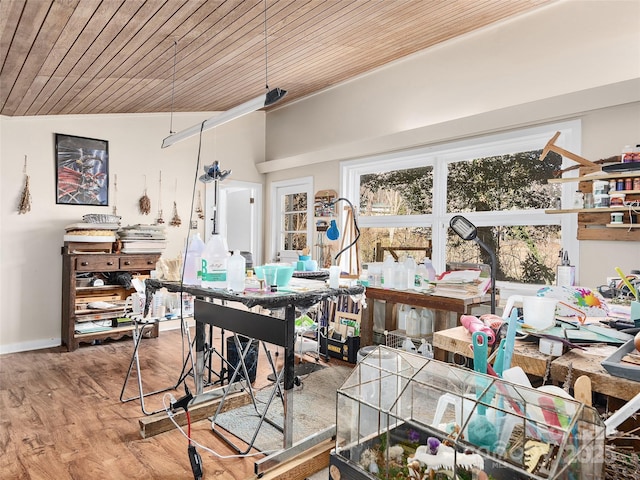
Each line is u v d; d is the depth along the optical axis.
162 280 2.62
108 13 2.11
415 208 4.09
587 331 1.43
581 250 2.90
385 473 1.08
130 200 4.71
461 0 2.91
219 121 2.82
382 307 4.00
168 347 4.21
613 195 2.61
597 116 2.83
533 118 3.10
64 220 4.29
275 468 1.98
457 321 2.92
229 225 6.38
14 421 2.52
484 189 3.56
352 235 4.54
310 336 4.20
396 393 1.26
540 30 3.17
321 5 2.65
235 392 2.86
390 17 3.04
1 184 3.95
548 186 3.17
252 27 2.76
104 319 4.31
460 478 0.96
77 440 2.30
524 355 1.25
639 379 1.00
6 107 3.63
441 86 3.80
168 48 2.81
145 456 2.15
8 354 3.93
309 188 5.18
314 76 4.35
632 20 2.75
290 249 5.54
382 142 4.16
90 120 4.43
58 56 2.53
